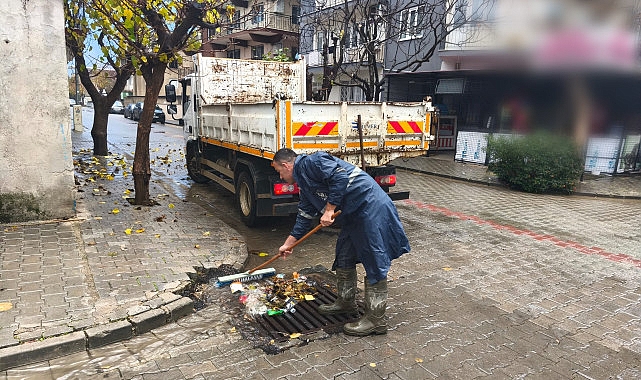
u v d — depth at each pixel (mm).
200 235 5805
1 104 5492
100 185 8711
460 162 14203
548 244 6270
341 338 3578
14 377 2982
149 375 3039
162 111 30234
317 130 5523
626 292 4668
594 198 9859
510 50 11398
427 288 4645
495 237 6543
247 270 5004
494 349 3475
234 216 7414
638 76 10672
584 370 3225
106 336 3396
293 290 4441
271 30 21312
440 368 3189
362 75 17609
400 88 16047
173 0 6250
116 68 10719
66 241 5242
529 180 10117
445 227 7023
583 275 5117
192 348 3395
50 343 3199
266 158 5703
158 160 13242
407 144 6363
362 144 5773
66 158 5992
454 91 13844
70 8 8445
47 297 3848
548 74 11219
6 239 5230
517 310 4176
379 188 3541
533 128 11953
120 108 40250
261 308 4031
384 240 3471
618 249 6129
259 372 3092
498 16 11773
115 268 4535
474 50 12789
